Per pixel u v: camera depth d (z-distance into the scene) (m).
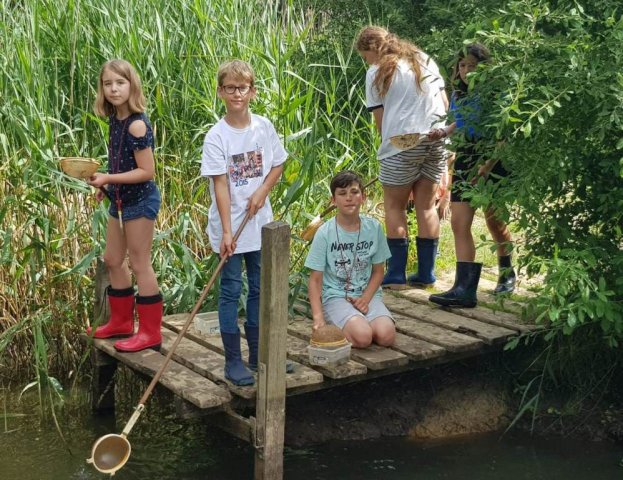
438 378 5.64
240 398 4.61
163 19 6.77
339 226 5.21
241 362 4.63
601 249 5.02
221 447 5.11
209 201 6.61
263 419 4.38
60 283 6.04
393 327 5.17
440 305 5.88
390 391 5.54
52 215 6.04
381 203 7.35
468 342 5.24
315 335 4.80
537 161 4.89
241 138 4.53
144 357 5.05
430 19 9.00
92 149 6.41
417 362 5.14
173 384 4.64
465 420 5.41
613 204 5.04
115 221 5.05
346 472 4.84
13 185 6.00
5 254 5.62
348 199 5.13
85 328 6.02
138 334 5.18
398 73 5.78
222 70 4.46
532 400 5.21
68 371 6.02
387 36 5.91
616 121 4.43
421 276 6.34
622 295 5.09
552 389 5.56
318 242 5.16
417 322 5.62
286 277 4.29
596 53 4.74
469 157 5.45
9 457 4.95
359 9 9.62
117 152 4.88
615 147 4.95
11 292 5.98
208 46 6.73
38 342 5.38
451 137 5.32
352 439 5.23
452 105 5.75
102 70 4.77
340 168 7.11
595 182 5.18
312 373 4.71
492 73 5.00
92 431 5.28
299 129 6.85
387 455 5.05
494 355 5.69
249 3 7.36
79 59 6.46
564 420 5.37
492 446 5.17
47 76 6.30
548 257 5.32
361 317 5.14
